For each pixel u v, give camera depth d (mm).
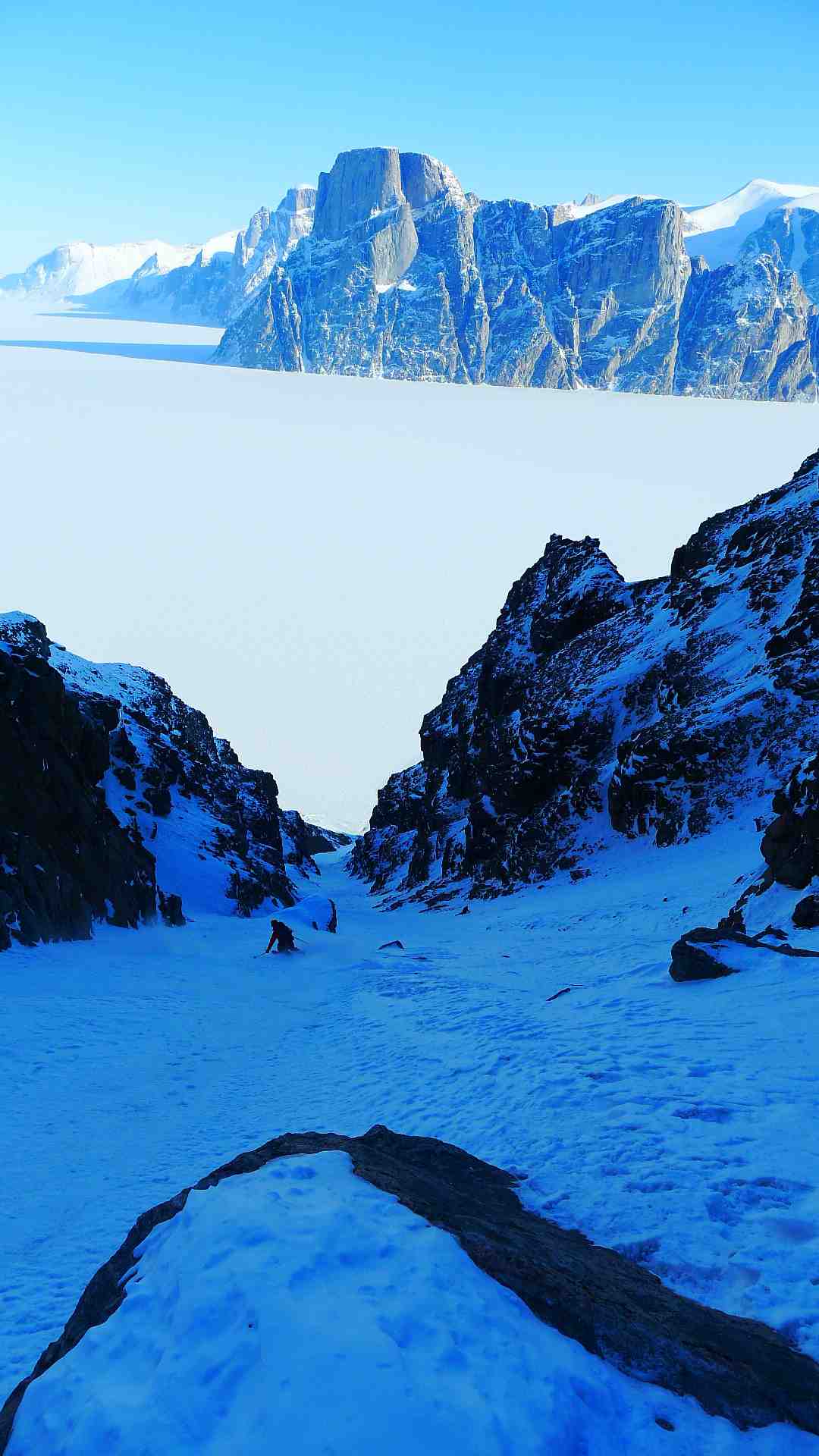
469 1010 20922
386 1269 5809
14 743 33531
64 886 31359
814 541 52250
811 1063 11766
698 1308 6500
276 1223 6148
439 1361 5055
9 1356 7922
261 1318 5223
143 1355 5316
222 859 53031
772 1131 9805
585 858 47062
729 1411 5309
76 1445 4742
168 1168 13172
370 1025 21266
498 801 58219
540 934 34594
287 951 34562
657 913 32125
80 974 26266
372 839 96250
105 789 51500
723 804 41812
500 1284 5910
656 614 61844
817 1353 6086
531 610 78188
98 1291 6520
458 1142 11289
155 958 31609
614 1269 7055
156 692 76625
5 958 25656
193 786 61750
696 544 65062
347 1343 5043
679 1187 8758
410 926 45656
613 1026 15852
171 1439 4660
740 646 49844
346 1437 4566
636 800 45812
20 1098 15836
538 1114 11586
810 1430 5277
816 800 22906
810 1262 7219
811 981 15914
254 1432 4625
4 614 63812
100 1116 15398
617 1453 4867
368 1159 8242
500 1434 4664
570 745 54188
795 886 22406
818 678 42688
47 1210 11555
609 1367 5469
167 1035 21172
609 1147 9977
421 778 93250
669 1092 11438
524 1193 9133
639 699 53500
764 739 42500
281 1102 16250
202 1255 5914
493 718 71875
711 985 17688
